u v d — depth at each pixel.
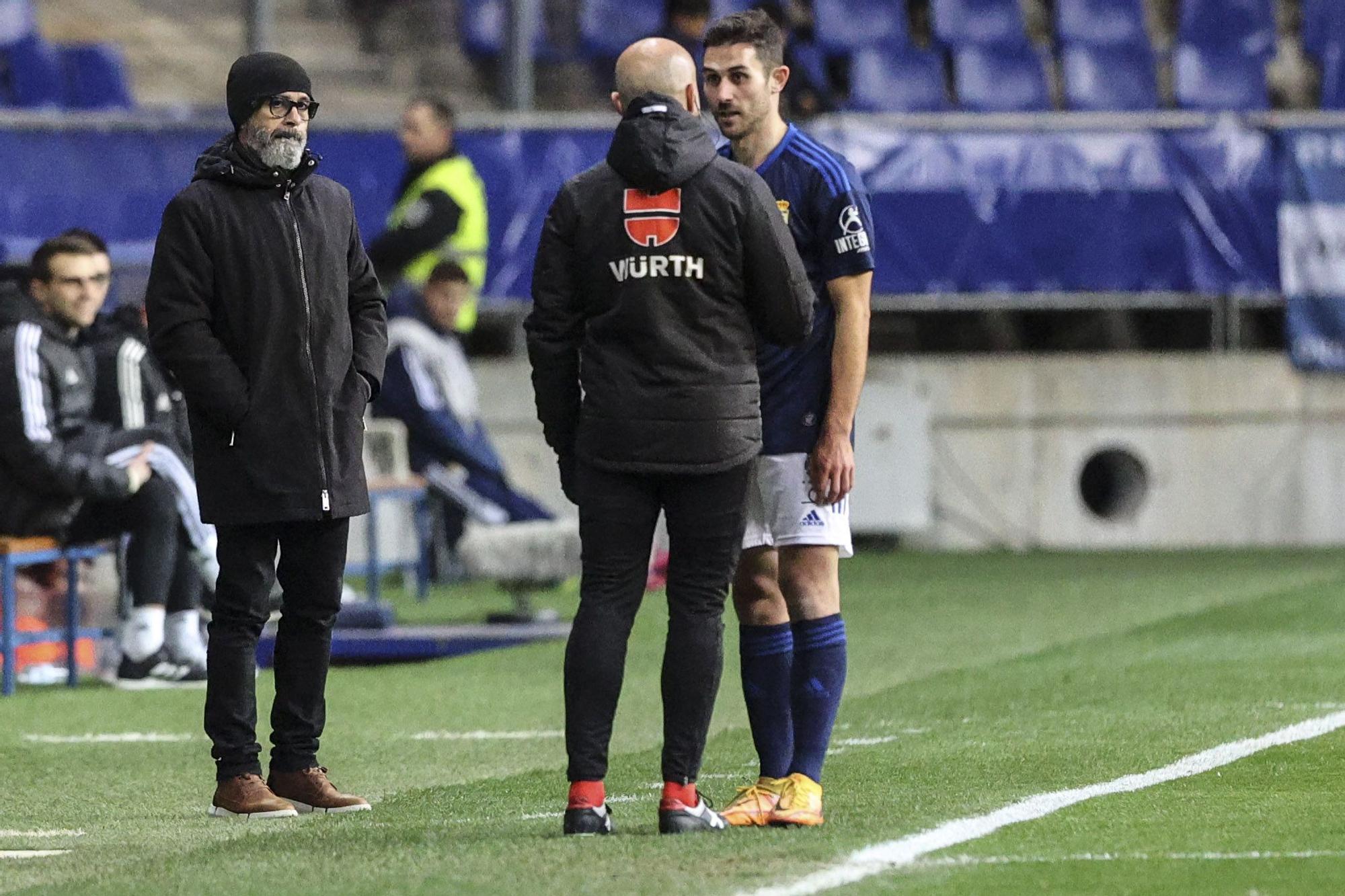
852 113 64.56
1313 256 59.66
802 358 20.23
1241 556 57.19
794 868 17.47
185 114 58.03
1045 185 58.44
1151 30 69.44
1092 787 22.05
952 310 63.84
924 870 17.38
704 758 25.84
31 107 61.56
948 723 28.11
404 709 31.39
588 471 19.19
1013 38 66.44
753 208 18.95
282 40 70.12
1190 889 16.62
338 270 21.83
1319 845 18.45
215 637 21.84
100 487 33.25
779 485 20.20
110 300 43.75
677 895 16.47
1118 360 61.53
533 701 32.16
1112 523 61.62
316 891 17.08
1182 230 58.97
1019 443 61.16
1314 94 68.75
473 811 21.66
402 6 71.31
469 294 50.38
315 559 21.86
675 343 18.91
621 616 19.30
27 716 30.95
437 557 50.19
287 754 22.09
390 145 55.66
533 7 67.06
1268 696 29.62
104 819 21.94
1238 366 61.78
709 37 20.50
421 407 48.44
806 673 20.08
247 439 21.33
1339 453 62.25
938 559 57.62
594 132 56.66
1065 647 37.41
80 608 36.94
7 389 33.19
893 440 59.59
